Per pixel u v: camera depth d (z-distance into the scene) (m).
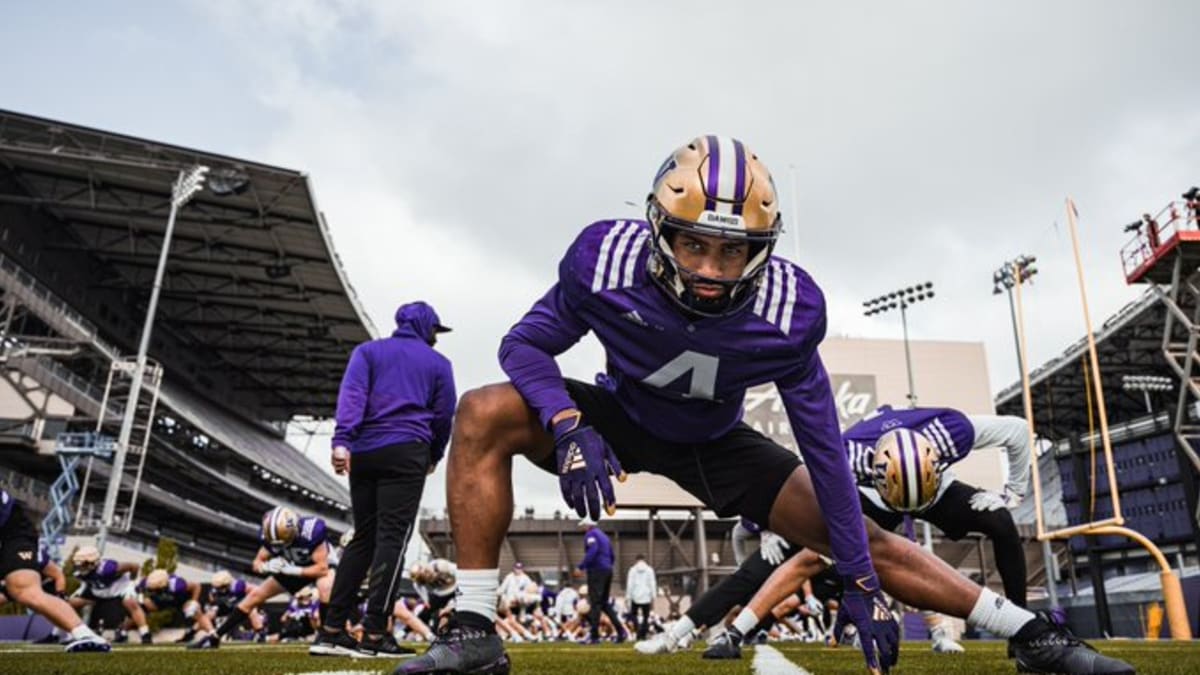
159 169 34.03
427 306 5.18
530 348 2.44
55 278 39.91
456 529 2.49
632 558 39.22
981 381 35.81
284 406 61.62
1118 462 41.41
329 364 55.16
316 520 7.48
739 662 4.27
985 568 35.50
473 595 2.46
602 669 3.55
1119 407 48.97
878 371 35.56
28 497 33.72
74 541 31.95
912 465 3.94
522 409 2.49
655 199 2.15
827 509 2.38
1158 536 39.25
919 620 18.06
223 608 13.64
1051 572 23.47
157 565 29.95
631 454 2.74
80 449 32.03
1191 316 34.75
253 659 4.25
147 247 41.81
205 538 51.16
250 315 48.94
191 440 45.62
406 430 4.72
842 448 2.39
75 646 4.93
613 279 2.35
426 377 4.88
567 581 39.91
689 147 2.17
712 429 2.61
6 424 32.50
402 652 4.60
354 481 4.81
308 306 48.12
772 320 2.31
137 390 30.03
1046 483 51.69
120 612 11.29
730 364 2.36
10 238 36.53
